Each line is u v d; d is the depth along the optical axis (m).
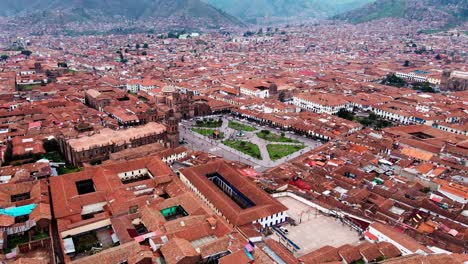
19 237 112.44
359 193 151.62
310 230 129.50
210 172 166.25
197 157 190.62
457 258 106.31
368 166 182.25
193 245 112.25
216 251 107.31
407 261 101.62
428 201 145.12
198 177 157.75
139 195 143.12
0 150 173.62
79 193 149.88
